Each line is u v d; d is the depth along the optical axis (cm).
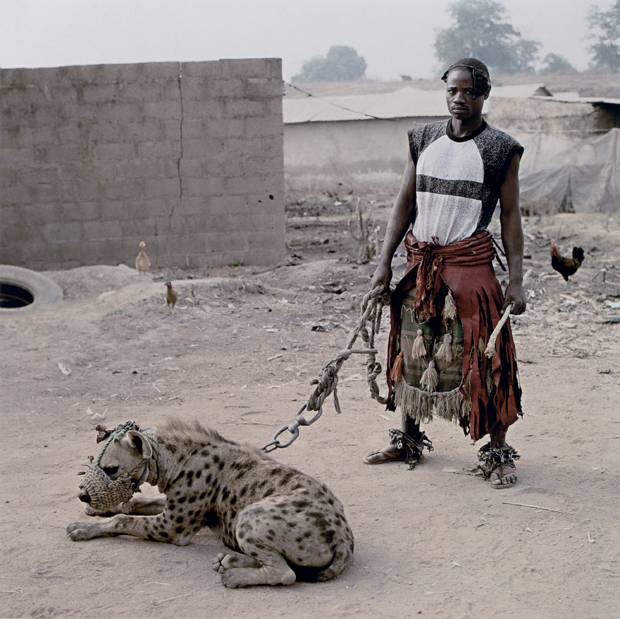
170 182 1353
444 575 354
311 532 338
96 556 370
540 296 1039
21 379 711
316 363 760
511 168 445
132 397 660
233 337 858
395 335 482
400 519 415
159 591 337
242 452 387
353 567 362
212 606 324
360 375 721
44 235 1342
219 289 1037
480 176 443
